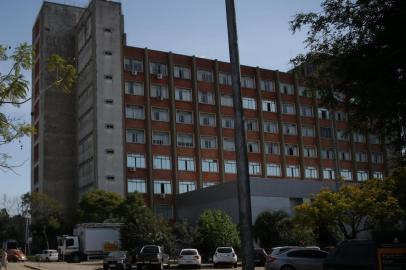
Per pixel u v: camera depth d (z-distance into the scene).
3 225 93.56
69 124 83.12
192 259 40.59
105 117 72.44
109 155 71.38
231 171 78.25
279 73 85.69
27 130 9.67
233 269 39.06
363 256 13.82
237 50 10.19
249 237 9.48
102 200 63.97
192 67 78.94
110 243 51.19
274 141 82.94
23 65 9.53
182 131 76.12
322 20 12.18
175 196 73.19
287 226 45.88
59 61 10.16
